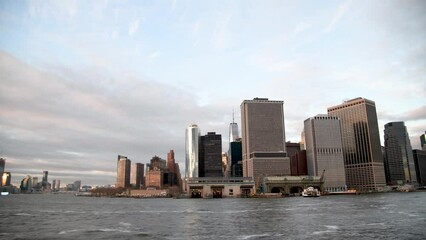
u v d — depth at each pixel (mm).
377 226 102000
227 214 158750
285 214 150125
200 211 186125
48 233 96250
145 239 85188
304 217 133375
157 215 159500
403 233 88500
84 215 162750
